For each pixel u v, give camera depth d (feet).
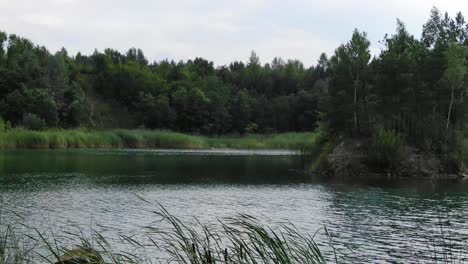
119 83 518.37
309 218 91.97
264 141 372.38
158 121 476.54
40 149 278.67
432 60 203.00
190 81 585.22
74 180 141.49
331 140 205.36
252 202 109.91
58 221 82.07
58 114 388.16
